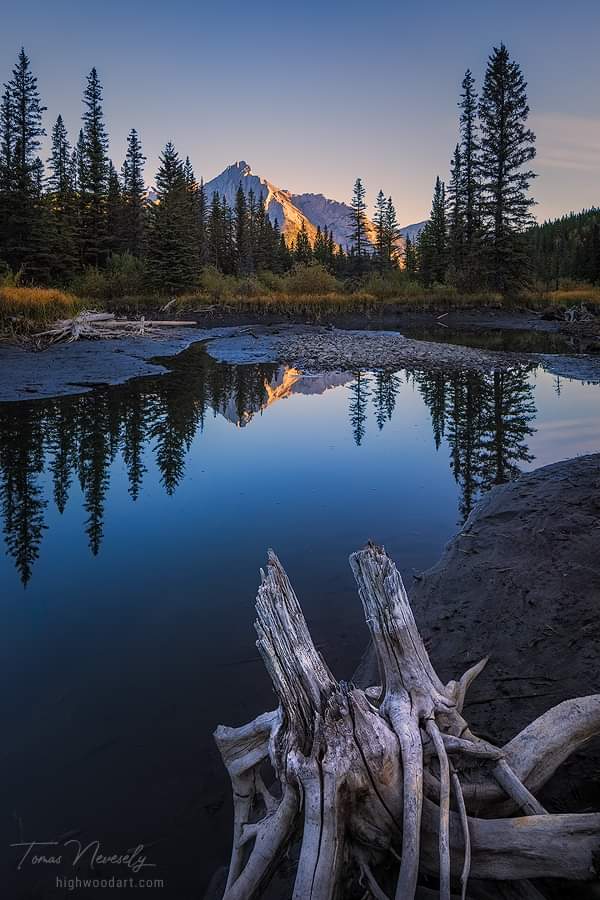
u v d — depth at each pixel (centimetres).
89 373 1609
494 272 4050
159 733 296
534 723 218
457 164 4978
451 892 185
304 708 197
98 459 838
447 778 188
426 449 889
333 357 2023
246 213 7775
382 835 190
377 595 224
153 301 3644
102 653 368
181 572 484
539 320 3378
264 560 504
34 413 1130
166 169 4925
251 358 2056
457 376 1628
